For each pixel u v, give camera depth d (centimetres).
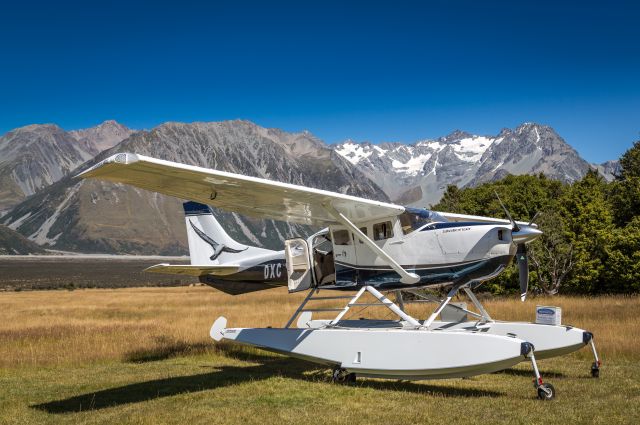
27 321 1688
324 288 881
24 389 737
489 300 2117
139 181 658
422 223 801
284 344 842
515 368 870
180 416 572
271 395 682
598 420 528
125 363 956
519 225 796
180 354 1038
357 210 793
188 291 4431
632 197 2528
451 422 536
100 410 611
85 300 3062
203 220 1152
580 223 2319
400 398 658
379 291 831
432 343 704
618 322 1250
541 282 2291
